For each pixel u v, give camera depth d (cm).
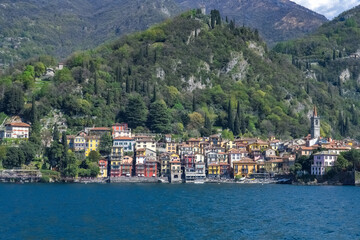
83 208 18875
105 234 14262
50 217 16825
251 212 17962
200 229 14925
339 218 16712
